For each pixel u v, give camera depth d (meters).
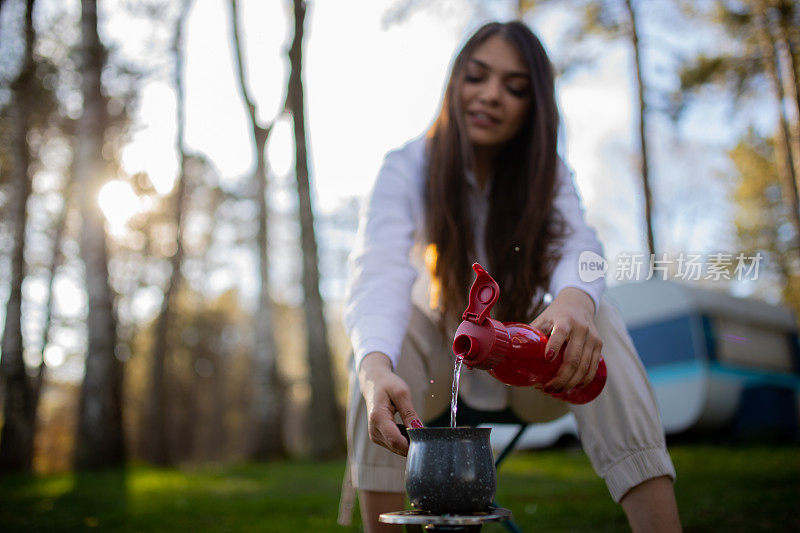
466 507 0.93
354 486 1.46
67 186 15.74
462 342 1.12
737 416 8.49
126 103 14.09
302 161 11.34
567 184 1.57
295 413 35.38
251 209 19.58
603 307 1.36
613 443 1.29
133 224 18.47
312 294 11.27
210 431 35.28
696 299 8.48
